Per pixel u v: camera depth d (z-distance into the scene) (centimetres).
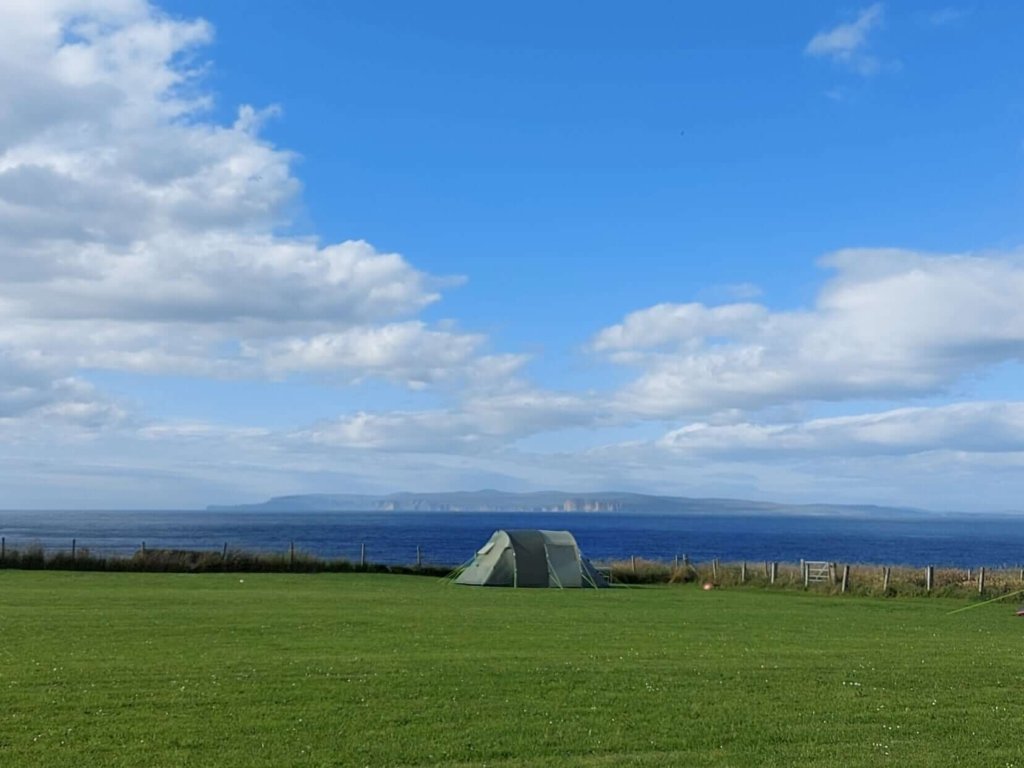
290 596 3111
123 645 1856
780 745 1171
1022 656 2008
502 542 4234
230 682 1473
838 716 1330
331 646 1903
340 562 4738
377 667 1639
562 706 1358
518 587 4091
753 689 1518
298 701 1352
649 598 3541
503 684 1508
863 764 1088
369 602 2966
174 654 1750
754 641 2170
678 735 1209
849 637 2327
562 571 4184
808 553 11900
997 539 19638
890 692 1516
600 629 2347
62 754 1063
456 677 1559
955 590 4056
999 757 1125
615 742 1167
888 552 12550
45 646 1823
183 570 4472
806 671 1708
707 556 10800
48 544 10562
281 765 1045
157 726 1195
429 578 4509
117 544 10944
